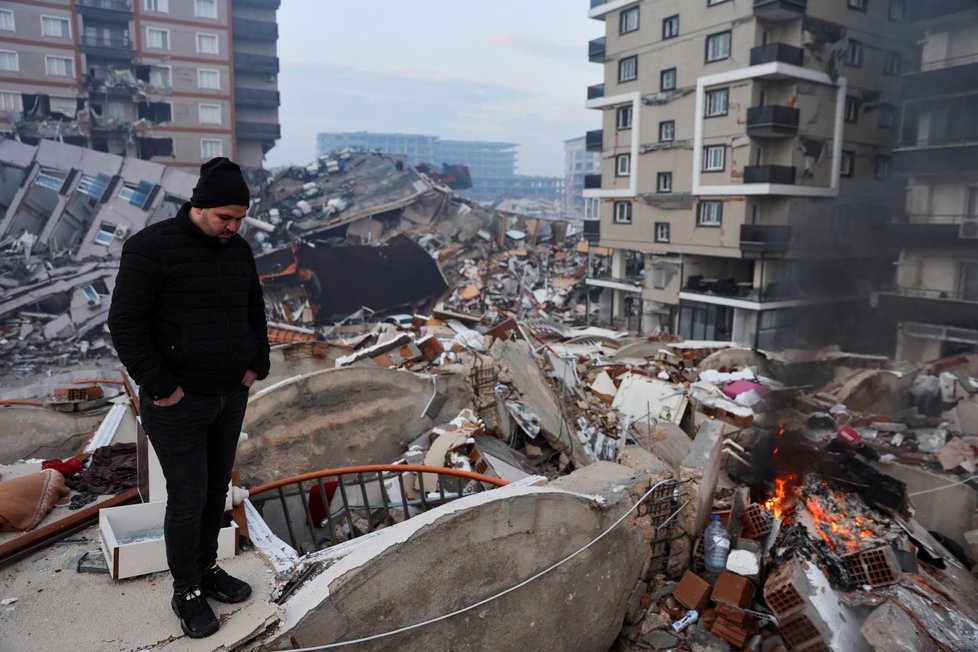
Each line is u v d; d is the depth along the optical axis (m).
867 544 7.36
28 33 43.25
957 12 23.41
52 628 3.41
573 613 5.55
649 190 36.22
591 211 48.47
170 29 47.22
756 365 16.42
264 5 54.53
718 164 32.44
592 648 5.87
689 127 33.41
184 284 3.04
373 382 8.59
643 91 35.75
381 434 8.67
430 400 9.03
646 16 35.12
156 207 42.09
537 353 13.55
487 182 191.75
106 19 45.50
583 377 14.86
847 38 31.55
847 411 12.89
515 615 5.05
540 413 10.27
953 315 22.52
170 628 3.43
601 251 41.19
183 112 48.34
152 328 3.06
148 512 4.19
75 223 41.75
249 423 7.80
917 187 24.42
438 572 4.45
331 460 8.29
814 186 31.69
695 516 6.64
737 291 33.19
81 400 10.01
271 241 46.34
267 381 12.11
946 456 10.38
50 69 44.12
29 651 3.23
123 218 41.50
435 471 5.64
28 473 5.34
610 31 37.50
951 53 24.28
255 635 3.46
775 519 7.22
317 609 3.75
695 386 13.85
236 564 4.10
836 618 5.94
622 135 37.53
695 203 33.44
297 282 39.44
